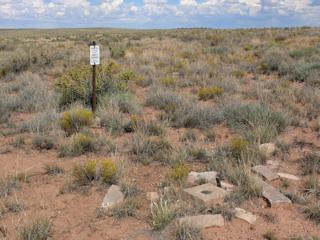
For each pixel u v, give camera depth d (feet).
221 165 15.33
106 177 14.24
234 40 84.89
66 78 27.99
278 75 40.04
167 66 48.19
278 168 15.64
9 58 47.93
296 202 12.46
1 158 16.99
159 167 16.29
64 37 157.89
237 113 23.20
